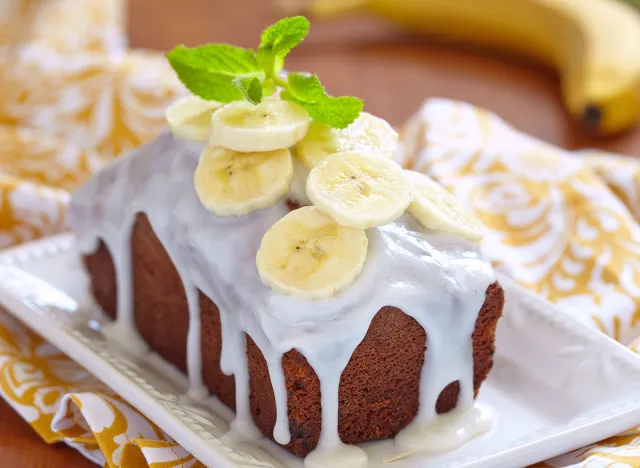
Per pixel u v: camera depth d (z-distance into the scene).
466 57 1.00
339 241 0.55
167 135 0.62
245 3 1.09
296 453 0.57
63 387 0.60
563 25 0.96
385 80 0.92
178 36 0.99
